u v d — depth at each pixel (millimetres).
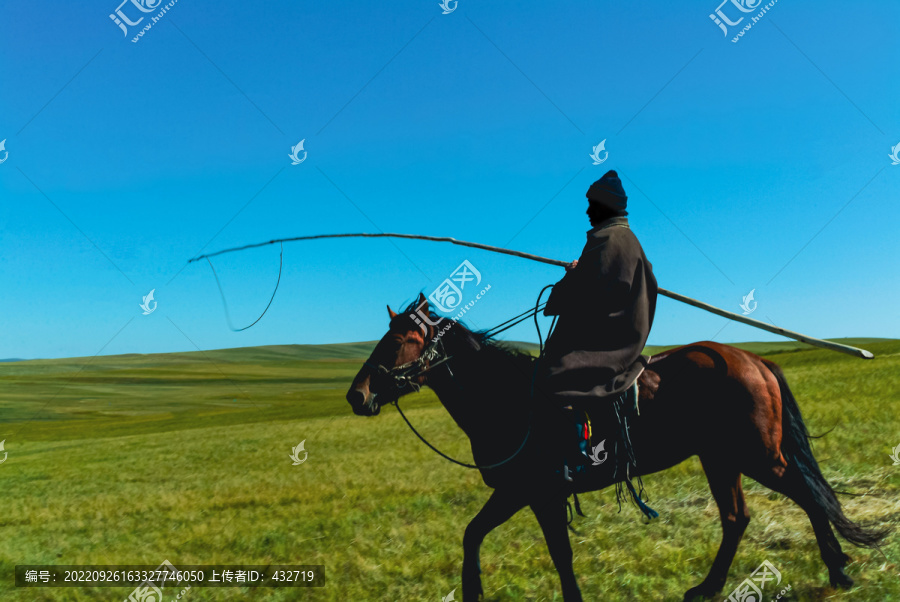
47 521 13258
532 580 6141
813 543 6070
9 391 82188
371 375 5566
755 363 5477
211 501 13383
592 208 5488
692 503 7996
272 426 32844
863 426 11094
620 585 5730
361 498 11531
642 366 5023
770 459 5293
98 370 107812
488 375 5531
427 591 6203
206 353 131125
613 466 5180
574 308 5207
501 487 5402
